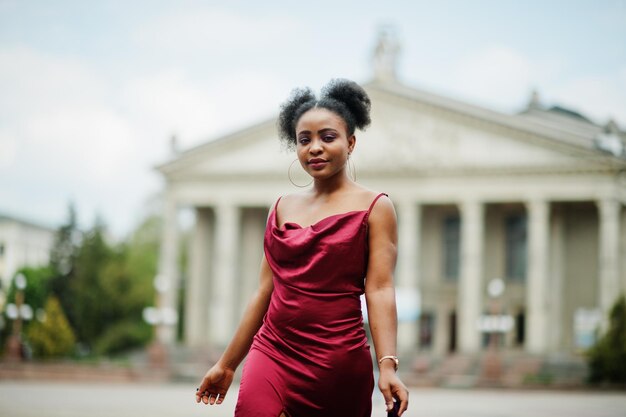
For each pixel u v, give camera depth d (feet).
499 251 216.13
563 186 194.80
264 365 12.85
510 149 199.52
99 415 72.95
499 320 181.88
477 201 200.64
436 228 221.66
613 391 141.59
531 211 196.65
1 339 246.27
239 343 14.15
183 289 327.88
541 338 192.54
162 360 162.40
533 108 262.47
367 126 14.30
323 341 12.70
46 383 139.85
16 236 383.04
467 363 178.91
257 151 219.00
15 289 275.59
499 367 147.95
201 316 233.55
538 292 194.18
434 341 218.59
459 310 215.72
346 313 12.87
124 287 260.01
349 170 14.48
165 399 100.22
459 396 122.01
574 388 141.38
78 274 261.65
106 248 265.54
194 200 222.48
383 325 12.89
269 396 12.65
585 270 210.79
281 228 13.50
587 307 209.36
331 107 13.75
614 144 193.67
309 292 12.85
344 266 12.91
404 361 182.70
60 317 173.47
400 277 203.00
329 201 13.60
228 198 220.23
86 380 149.07
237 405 12.83
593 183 192.95
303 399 12.69
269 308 13.34
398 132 206.80
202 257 235.20
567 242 213.05
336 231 13.03
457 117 202.90
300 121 13.76
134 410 80.33
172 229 223.30
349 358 12.71
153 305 267.80
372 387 13.11
